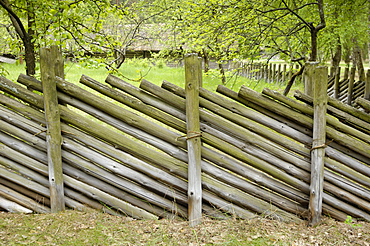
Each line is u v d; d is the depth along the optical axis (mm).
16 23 5129
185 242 2699
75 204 3172
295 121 3020
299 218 3107
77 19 4941
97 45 5172
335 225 2943
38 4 4695
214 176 3076
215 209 3109
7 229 2764
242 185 3088
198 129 2986
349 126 3066
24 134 3096
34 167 3123
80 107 3061
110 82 3023
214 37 6863
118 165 3096
